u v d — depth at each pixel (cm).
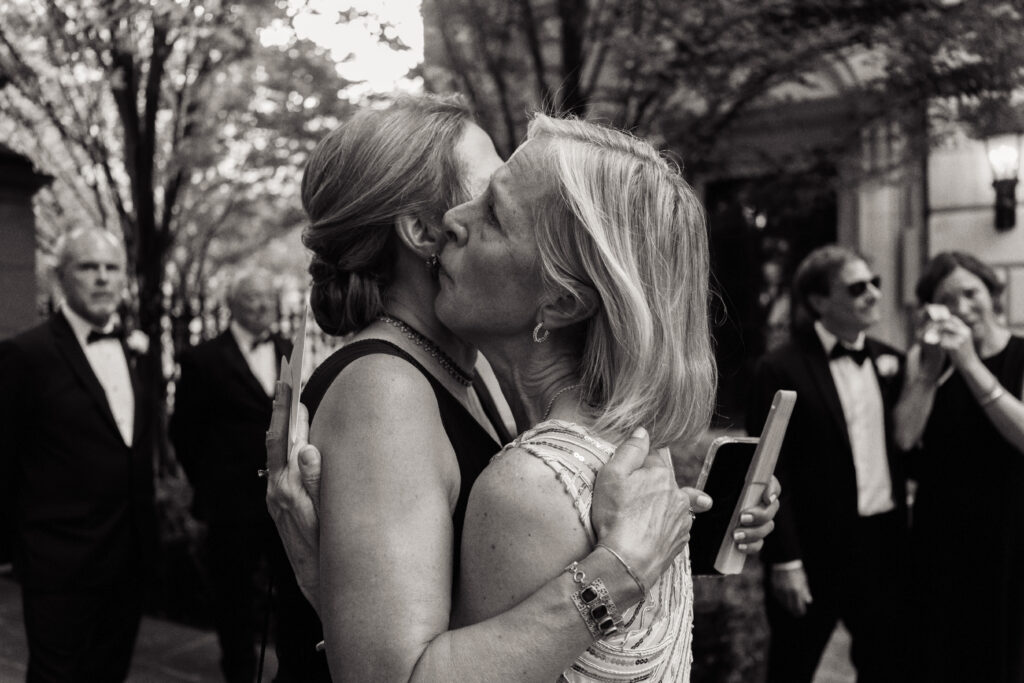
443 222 118
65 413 333
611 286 105
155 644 481
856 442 321
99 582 335
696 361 113
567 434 106
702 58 479
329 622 102
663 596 108
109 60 423
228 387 416
